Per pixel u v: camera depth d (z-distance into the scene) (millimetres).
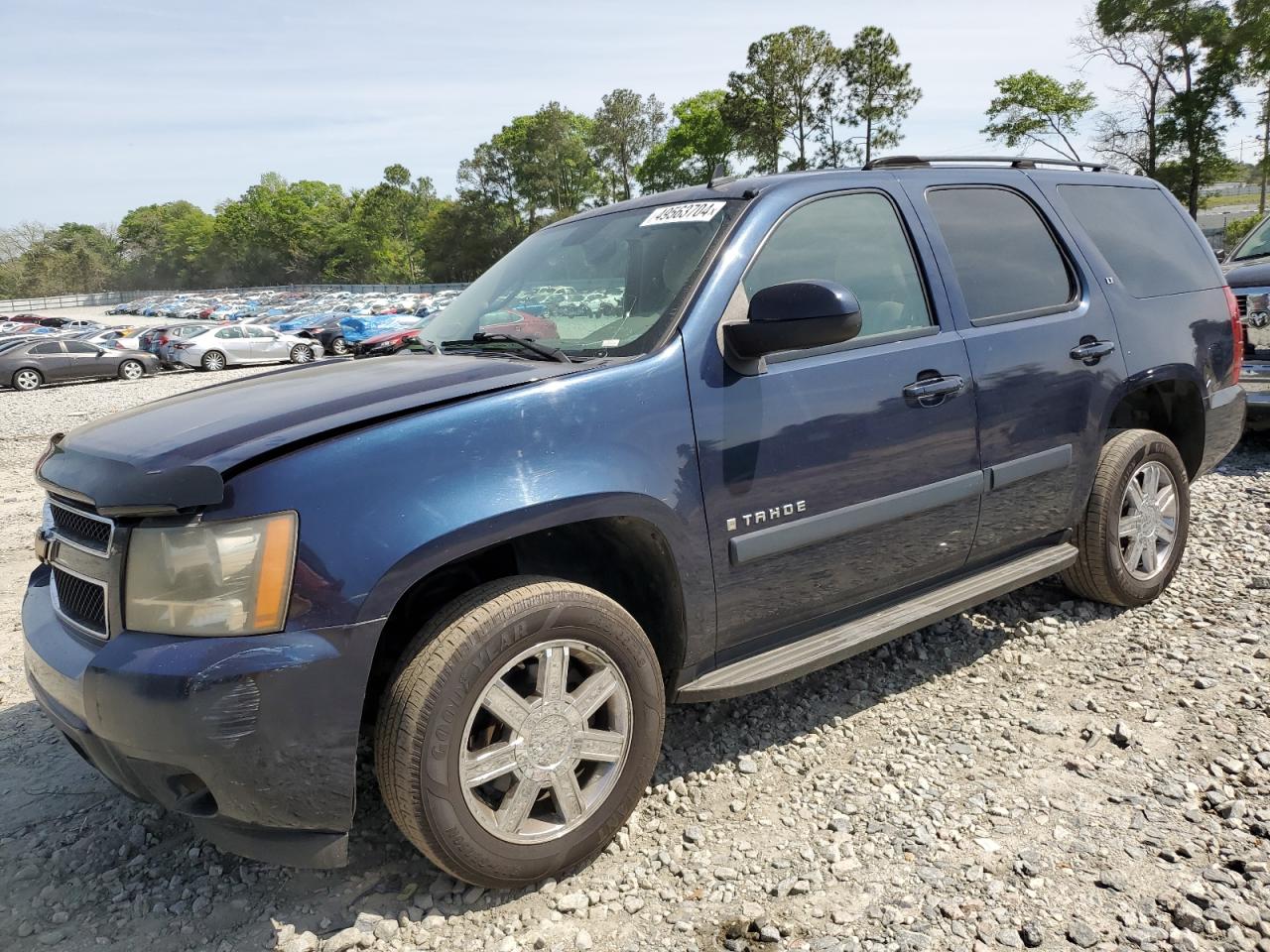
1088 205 4117
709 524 2684
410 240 130125
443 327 3377
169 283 144250
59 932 2369
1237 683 3408
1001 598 4359
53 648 2336
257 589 2076
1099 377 3771
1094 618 4090
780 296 2590
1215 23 39000
